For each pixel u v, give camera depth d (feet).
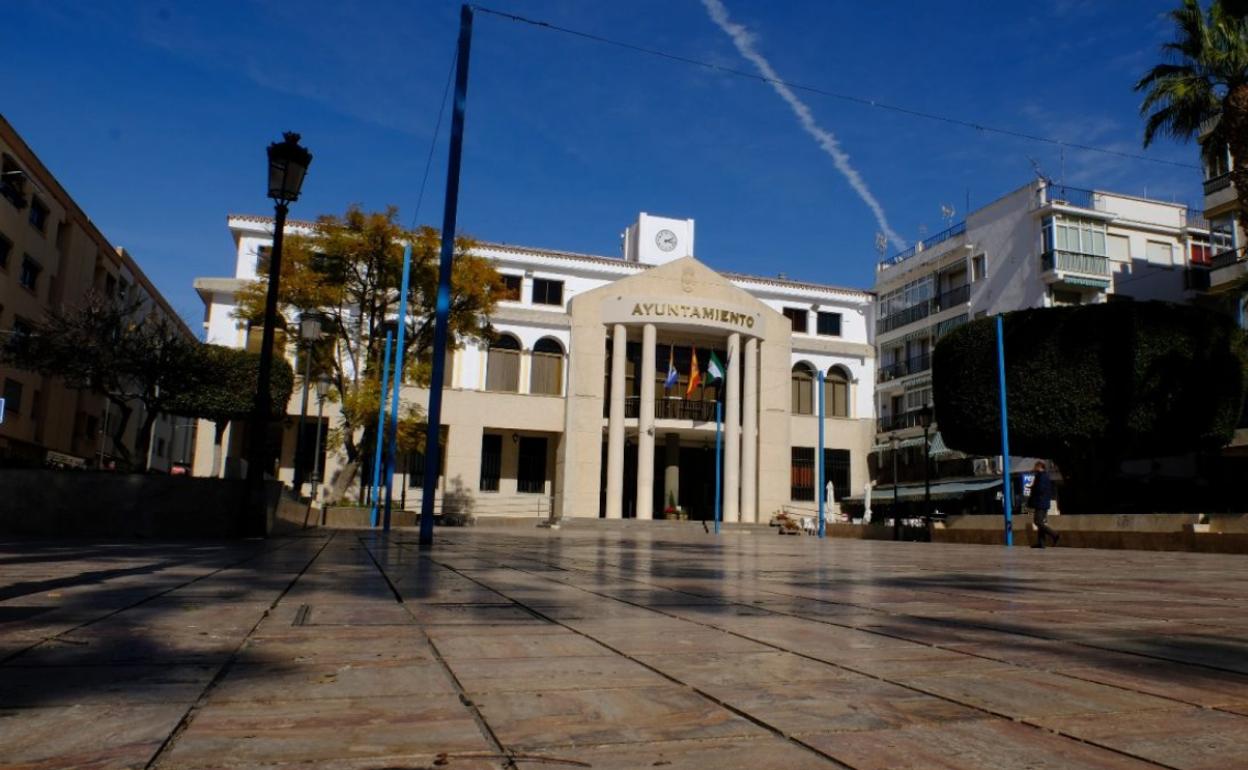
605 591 17.71
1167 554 47.73
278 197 40.83
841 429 152.25
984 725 6.82
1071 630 12.43
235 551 28.94
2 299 101.40
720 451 142.72
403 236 89.30
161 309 170.30
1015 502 120.78
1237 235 116.67
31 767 5.35
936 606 15.64
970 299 138.72
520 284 139.33
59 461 122.62
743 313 137.49
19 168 103.55
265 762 5.56
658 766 5.65
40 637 10.24
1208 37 79.41
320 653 9.53
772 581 21.52
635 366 142.51
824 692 7.96
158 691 7.50
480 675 8.51
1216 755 6.07
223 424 87.30
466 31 39.01
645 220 152.56
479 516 127.34
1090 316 85.10
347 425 90.74
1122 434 83.66
